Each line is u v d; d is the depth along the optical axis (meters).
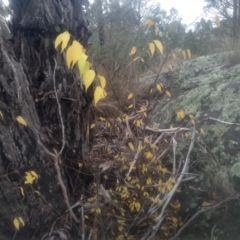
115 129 4.55
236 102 4.25
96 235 3.15
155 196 3.66
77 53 1.81
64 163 3.55
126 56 5.83
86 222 3.46
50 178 3.27
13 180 3.05
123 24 8.15
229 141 3.85
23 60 3.48
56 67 3.49
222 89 4.59
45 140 3.32
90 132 4.07
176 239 3.62
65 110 3.58
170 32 5.58
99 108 4.79
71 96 3.58
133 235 3.49
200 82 5.13
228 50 5.86
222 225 3.51
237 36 6.47
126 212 3.58
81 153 3.71
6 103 3.07
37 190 3.18
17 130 3.08
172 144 4.07
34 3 3.43
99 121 4.73
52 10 3.48
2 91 3.06
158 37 6.07
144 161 3.67
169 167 4.11
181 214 3.77
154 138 4.45
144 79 5.97
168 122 4.71
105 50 5.91
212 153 3.87
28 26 3.44
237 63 5.21
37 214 3.17
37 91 3.47
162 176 3.67
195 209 3.70
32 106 3.26
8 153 3.03
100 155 3.97
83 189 3.68
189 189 3.79
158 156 4.01
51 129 3.49
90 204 3.38
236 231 3.44
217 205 3.28
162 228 3.55
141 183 3.47
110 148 4.17
